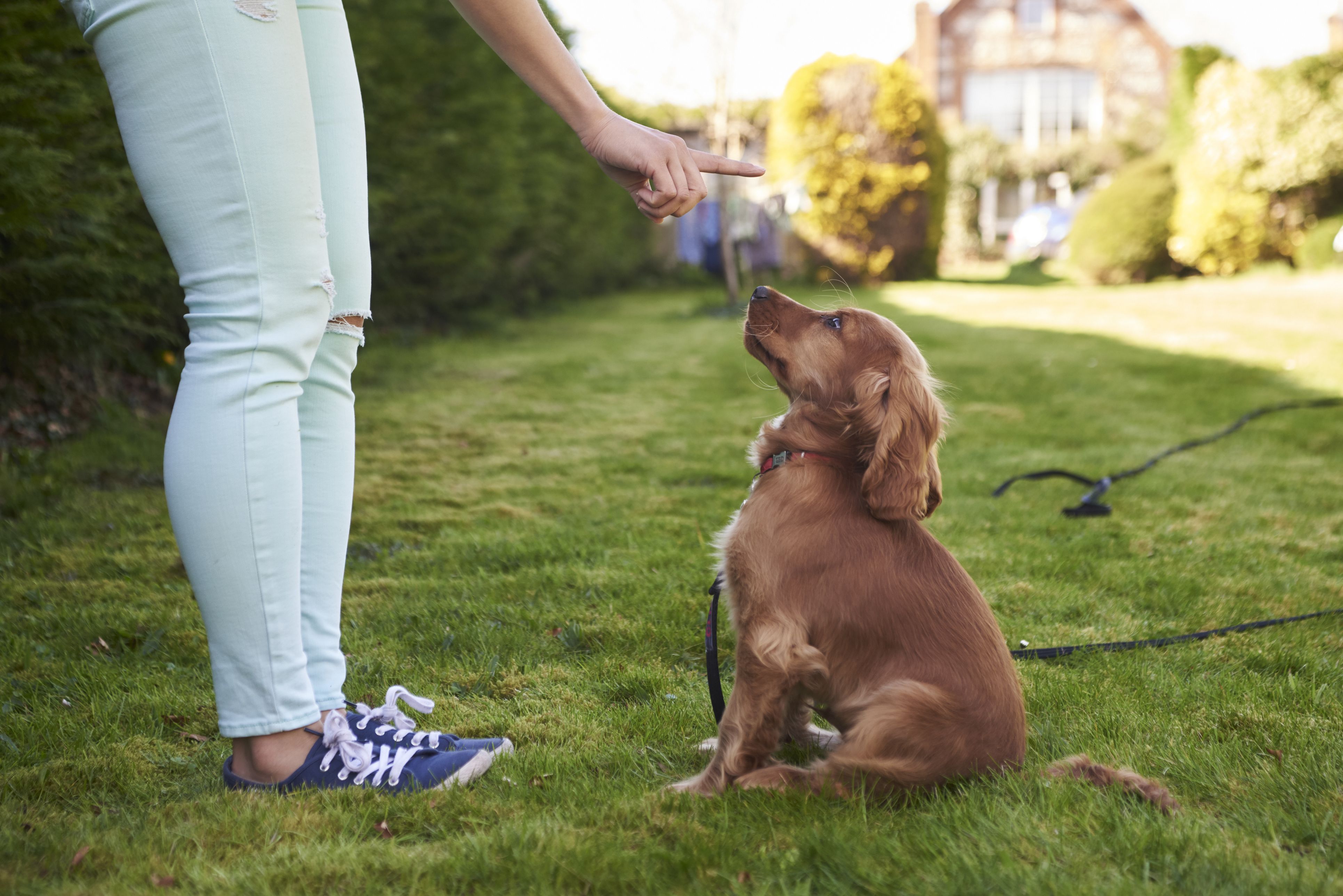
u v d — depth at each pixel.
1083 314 13.36
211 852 1.70
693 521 4.43
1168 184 18.89
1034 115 32.06
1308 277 16.52
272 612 1.84
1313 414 6.99
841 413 2.31
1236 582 3.69
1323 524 4.52
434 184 10.41
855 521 2.19
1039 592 3.54
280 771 1.92
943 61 32.22
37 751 2.16
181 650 2.87
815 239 20.41
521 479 5.27
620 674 2.78
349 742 1.95
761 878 1.65
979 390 8.21
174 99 1.71
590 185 17.09
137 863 1.64
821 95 19.89
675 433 6.55
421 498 4.81
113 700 2.48
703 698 2.62
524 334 12.58
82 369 6.17
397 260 10.26
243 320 1.78
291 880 1.60
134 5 1.67
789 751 2.42
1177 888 1.64
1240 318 12.09
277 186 1.76
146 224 6.01
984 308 14.66
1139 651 2.99
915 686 2.01
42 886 1.54
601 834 1.79
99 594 3.34
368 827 1.82
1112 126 31.75
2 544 3.84
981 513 4.62
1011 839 1.77
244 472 1.77
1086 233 19.53
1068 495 5.02
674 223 22.39
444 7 10.91
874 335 2.35
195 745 2.26
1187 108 18.95
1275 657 2.94
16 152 4.15
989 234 30.80
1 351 5.21
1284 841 1.83
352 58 2.14
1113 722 2.41
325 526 2.10
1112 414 7.25
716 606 2.32
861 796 1.93
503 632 3.06
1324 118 16.81
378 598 3.39
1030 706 2.54
